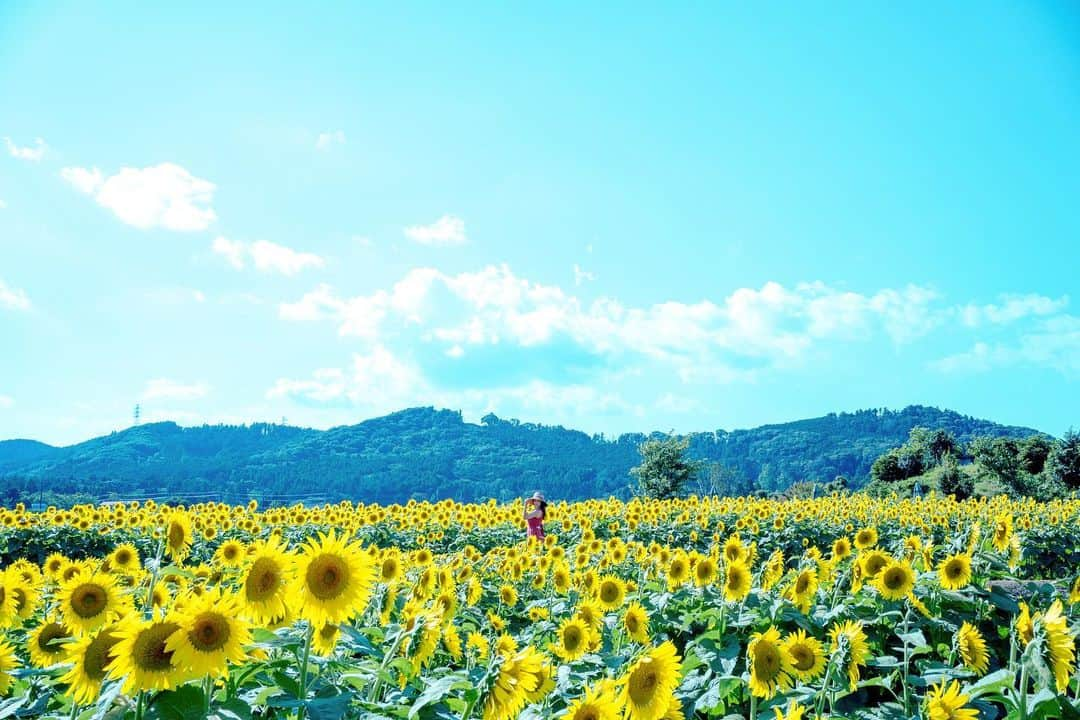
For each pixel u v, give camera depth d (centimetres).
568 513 2530
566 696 487
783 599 743
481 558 1344
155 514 2175
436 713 409
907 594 704
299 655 417
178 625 322
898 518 2464
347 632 441
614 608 775
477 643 527
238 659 329
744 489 12988
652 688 371
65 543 1858
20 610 563
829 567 866
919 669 617
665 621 781
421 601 712
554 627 796
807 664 489
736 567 724
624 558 1133
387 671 457
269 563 371
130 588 622
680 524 2216
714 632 704
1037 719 493
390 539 2047
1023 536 1767
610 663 601
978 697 533
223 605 331
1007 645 832
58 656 454
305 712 354
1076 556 1838
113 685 337
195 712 322
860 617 763
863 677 709
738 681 562
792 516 2378
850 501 3098
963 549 862
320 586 374
